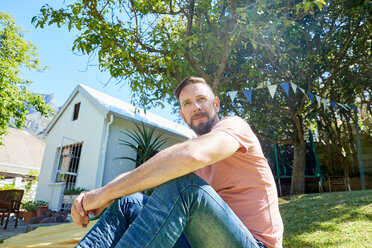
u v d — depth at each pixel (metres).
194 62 5.32
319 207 3.80
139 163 7.06
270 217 1.04
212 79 5.51
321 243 2.39
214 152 0.91
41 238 2.52
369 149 8.14
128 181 0.95
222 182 1.10
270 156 9.48
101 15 4.94
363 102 7.75
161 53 5.37
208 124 1.34
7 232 5.78
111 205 1.18
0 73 10.52
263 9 4.79
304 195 5.87
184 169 0.86
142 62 5.36
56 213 7.26
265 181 1.08
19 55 12.27
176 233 0.85
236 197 1.06
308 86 6.56
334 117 8.33
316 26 6.62
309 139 9.03
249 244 0.89
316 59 6.61
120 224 1.15
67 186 9.09
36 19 4.66
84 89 9.61
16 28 12.39
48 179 9.84
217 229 0.86
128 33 5.04
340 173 8.48
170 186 0.89
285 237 2.72
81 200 1.11
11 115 11.30
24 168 15.66
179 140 10.54
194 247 0.91
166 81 5.63
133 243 0.82
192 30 5.49
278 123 8.46
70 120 9.97
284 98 7.60
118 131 8.70
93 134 8.62
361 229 2.58
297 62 6.44
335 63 7.16
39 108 12.43
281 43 6.42
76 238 2.31
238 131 1.04
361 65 7.10
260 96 7.30
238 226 0.89
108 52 5.19
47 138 11.01
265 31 4.80
